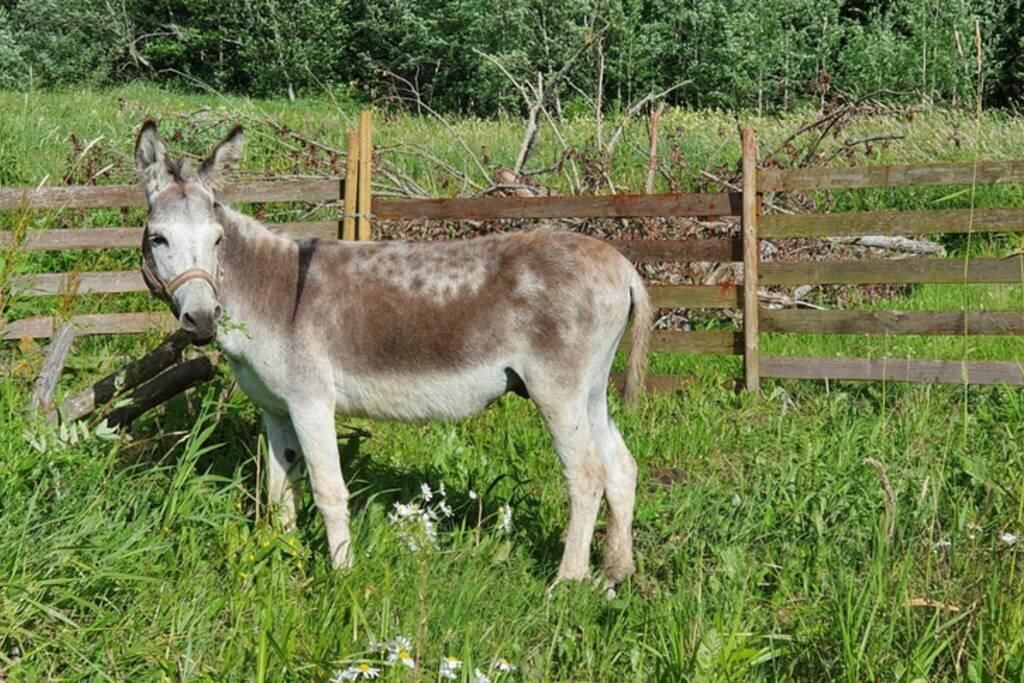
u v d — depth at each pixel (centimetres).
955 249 1042
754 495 515
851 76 2264
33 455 402
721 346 732
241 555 401
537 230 463
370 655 344
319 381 448
